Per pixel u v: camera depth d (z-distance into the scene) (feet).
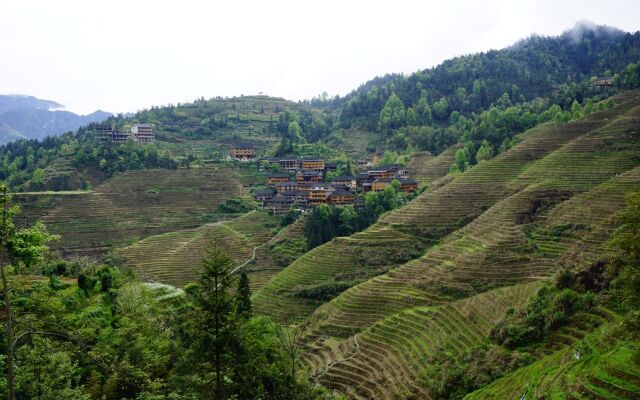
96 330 142.72
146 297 175.11
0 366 103.76
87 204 481.87
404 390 174.19
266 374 131.23
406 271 291.38
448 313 220.02
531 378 129.90
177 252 398.62
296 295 309.63
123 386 120.98
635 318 117.70
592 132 404.98
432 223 362.74
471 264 264.52
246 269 384.68
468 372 163.63
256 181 604.90
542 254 256.11
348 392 191.11
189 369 120.06
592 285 176.86
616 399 100.07
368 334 231.50
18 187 513.45
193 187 553.23
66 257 399.85
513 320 180.14
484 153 553.23
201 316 110.11
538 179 369.30
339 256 346.95
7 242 83.56
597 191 290.76
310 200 535.60
